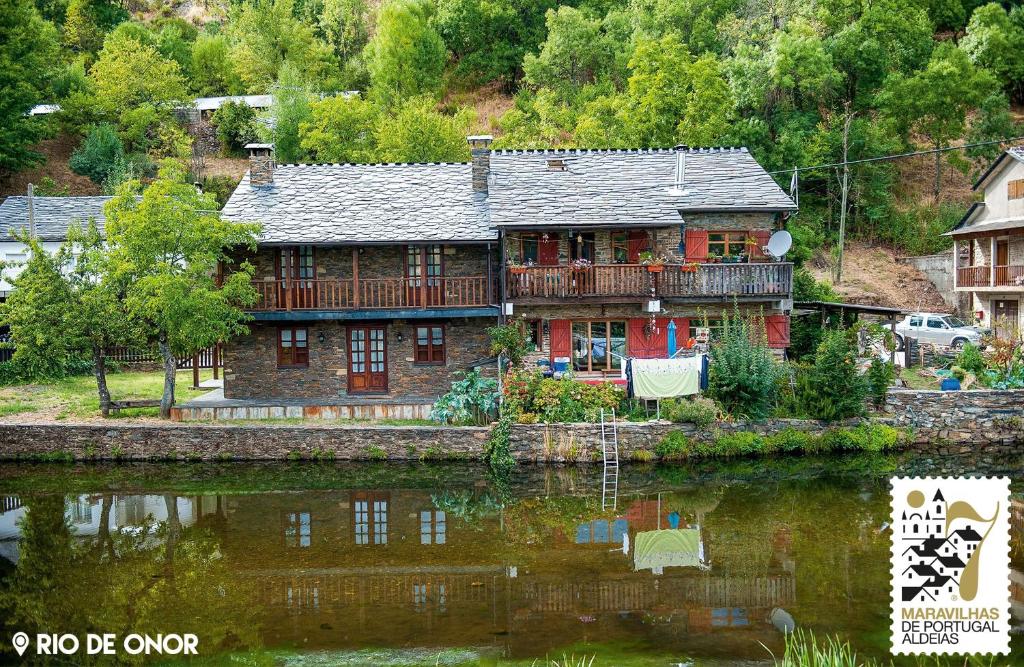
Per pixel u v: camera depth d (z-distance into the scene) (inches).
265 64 2655.0
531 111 2279.8
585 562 690.8
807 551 710.5
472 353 1156.5
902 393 1078.4
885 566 671.1
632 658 513.7
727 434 1027.3
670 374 1034.7
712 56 1823.3
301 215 1155.3
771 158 1795.0
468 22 2847.0
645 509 844.0
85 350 1063.6
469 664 506.6
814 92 1961.1
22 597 622.5
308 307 1121.4
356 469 989.2
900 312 1223.5
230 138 2410.2
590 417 1019.9
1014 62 2255.2
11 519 815.1
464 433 1008.9
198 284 1022.4
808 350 1279.5
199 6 3651.6
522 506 859.4
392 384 1152.8
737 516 813.9
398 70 2496.3
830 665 475.8
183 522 805.9
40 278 1027.3
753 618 574.6
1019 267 1373.0
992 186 1507.1
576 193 1186.6
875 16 2111.2
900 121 2007.9
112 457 1017.5
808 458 1026.7
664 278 1126.4
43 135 2187.5
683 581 645.9
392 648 530.3
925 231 1903.3
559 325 1165.7
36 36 2226.9
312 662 509.7
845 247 1887.3
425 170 1286.9
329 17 3043.8
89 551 726.5
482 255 1164.5
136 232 997.2
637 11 2529.5
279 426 1021.8
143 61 2363.4
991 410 1072.8
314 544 741.9
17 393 1181.1
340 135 1822.1
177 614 586.9
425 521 808.9
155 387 1235.9
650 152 1318.9
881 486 911.0
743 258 1176.8
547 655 520.1
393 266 1157.1
